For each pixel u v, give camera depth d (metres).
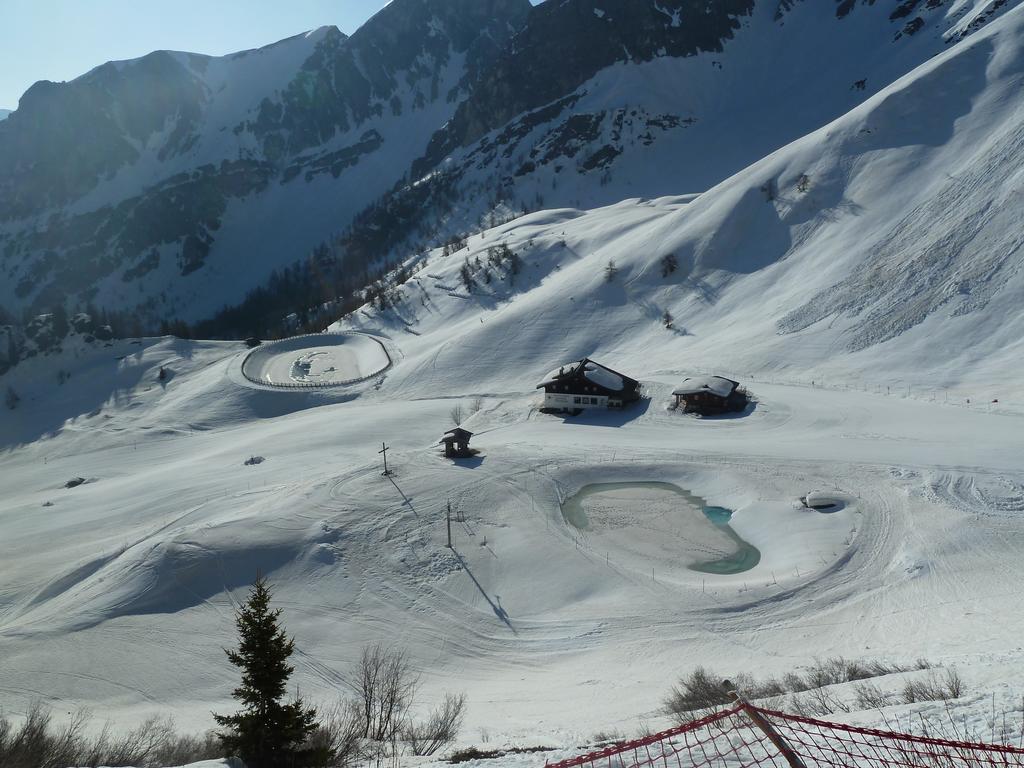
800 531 45.84
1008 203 94.31
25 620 44.50
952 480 48.72
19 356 157.38
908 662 25.70
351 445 81.44
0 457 116.69
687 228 131.62
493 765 13.18
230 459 81.31
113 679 36.59
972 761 10.70
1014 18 137.38
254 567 46.09
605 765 12.07
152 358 150.12
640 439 66.56
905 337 83.06
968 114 120.50
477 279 155.12
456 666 36.47
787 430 66.06
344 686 34.72
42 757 19.56
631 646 36.03
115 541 57.47
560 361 110.06
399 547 47.62
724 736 12.86
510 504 52.78
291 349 146.25
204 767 13.81
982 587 35.81
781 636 35.09
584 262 141.12
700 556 45.88
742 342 94.69
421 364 117.25
